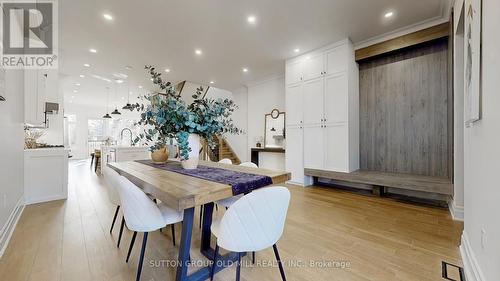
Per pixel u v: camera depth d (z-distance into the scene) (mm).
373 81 4016
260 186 1592
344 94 3848
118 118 11867
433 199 3408
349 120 3848
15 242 2039
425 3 2807
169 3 2771
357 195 3750
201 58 4578
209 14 3018
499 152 1101
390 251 1901
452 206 2775
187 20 3156
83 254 1834
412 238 2139
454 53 2582
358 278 1539
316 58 4227
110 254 1840
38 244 1999
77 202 3334
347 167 3824
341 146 3896
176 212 1665
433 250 1909
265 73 5609
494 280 1143
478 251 1416
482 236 1334
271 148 5598
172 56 4461
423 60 3471
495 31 1166
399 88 3719
